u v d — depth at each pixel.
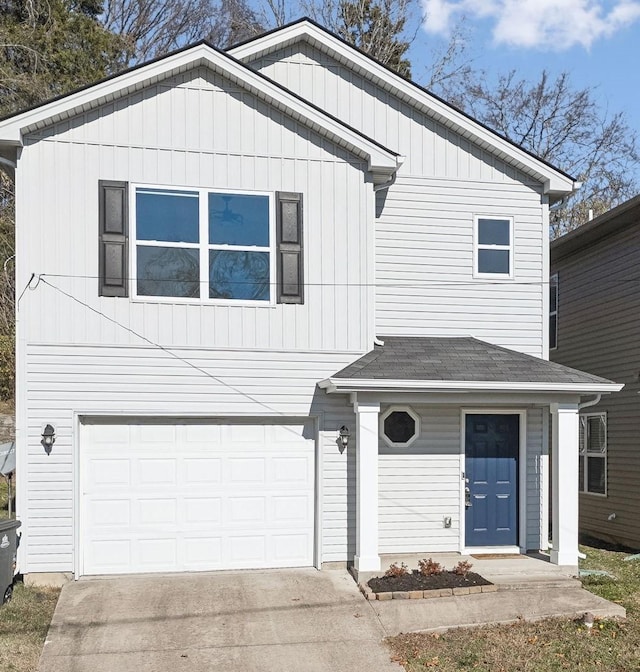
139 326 9.55
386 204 11.40
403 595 8.58
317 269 10.10
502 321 11.60
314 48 11.74
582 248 15.29
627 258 13.54
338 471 10.01
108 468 9.56
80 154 9.45
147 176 9.63
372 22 25.31
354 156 10.29
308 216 10.11
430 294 11.41
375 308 11.10
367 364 9.68
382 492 10.58
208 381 9.73
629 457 13.21
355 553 9.94
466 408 10.87
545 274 11.80
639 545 12.77
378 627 7.84
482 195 11.70
